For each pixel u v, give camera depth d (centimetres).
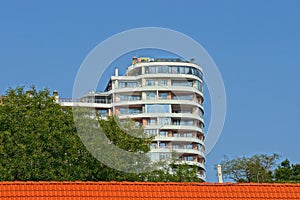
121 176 5553
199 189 2944
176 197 2891
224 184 2977
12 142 5869
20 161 5684
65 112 6169
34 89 6456
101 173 5612
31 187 2880
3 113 6056
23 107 6162
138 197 2873
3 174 5566
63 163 5800
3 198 2812
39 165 5753
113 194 2877
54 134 5903
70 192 2869
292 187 2994
